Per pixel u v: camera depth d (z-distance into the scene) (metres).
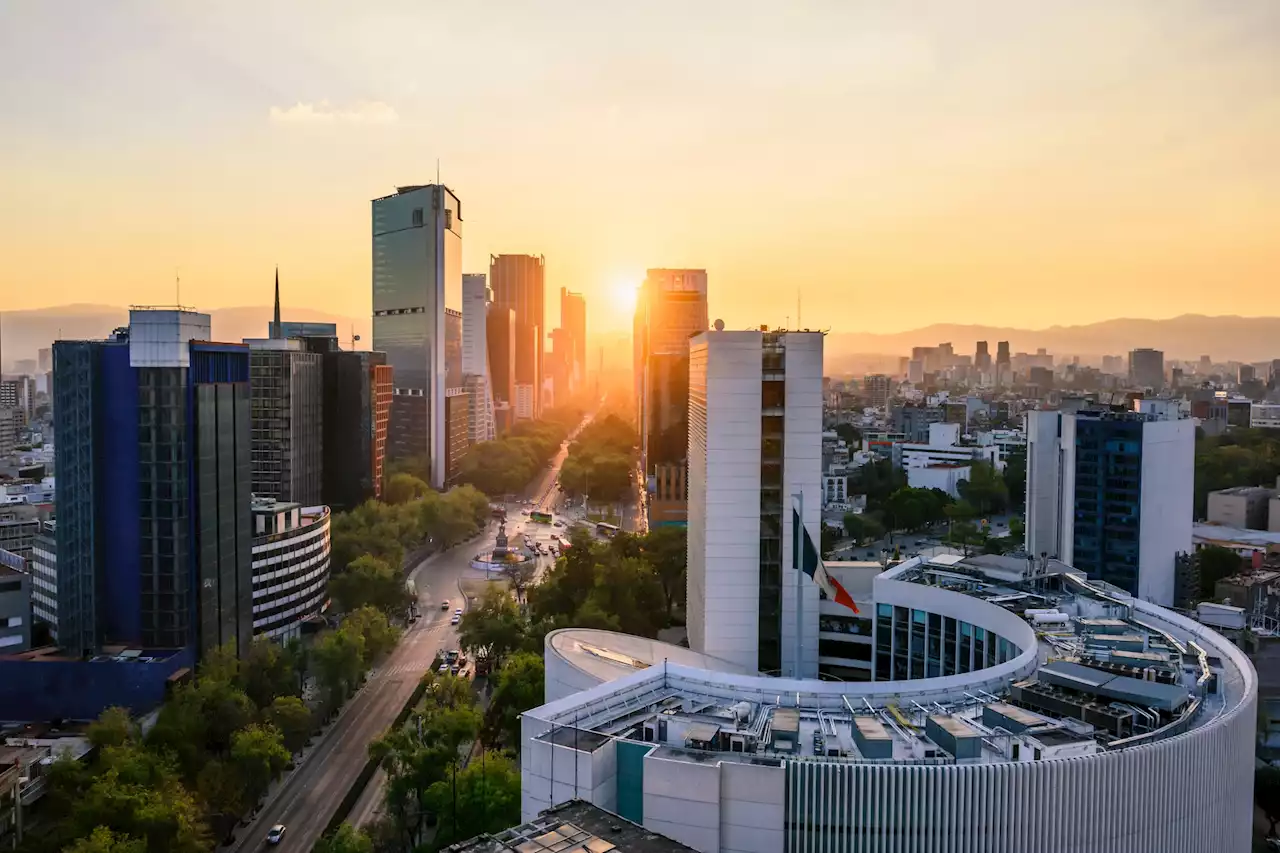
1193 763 96.62
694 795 92.44
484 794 159.50
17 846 156.38
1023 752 95.81
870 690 115.12
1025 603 154.12
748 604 189.62
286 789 194.62
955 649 156.75
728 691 117.06
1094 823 90.88
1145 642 128.75
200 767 183.75
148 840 150.00
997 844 89.00
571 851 79.50
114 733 185.62
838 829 90.62
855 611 162.75
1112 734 101.25
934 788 89.00
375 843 165.88
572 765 95.25
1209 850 99.94
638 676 117.94
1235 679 118.19
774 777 91.00
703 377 198.25
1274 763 178.88
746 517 188.12
